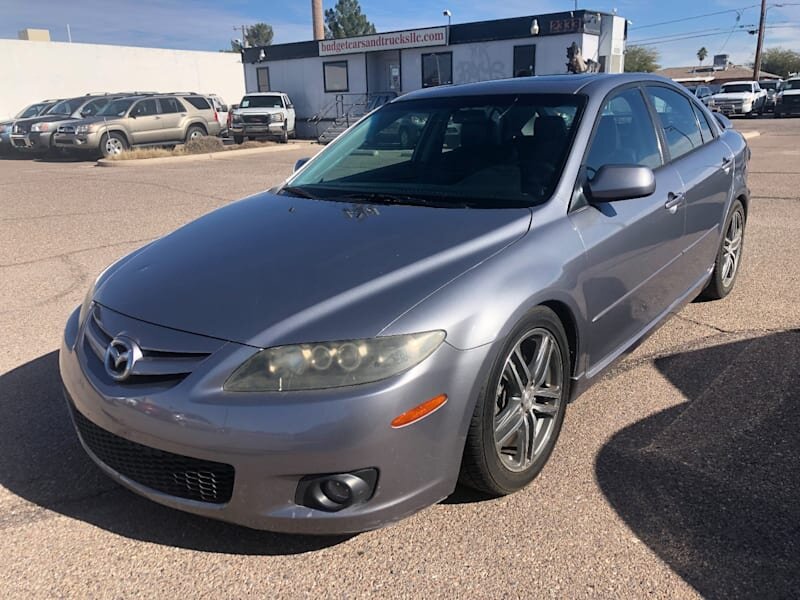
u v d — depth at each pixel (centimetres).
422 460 231
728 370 391
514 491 275
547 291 265
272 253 275
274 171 1472
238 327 232
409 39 2517
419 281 245
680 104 444
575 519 262
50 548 253
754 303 501
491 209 298
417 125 380
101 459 261
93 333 266
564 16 2181
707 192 425
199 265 276
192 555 249
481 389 241
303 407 216
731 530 253
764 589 224
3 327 484
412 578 234
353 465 220
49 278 612
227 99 3688
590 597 223
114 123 1930
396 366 222
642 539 250
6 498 283
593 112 342
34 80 2930
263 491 223
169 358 234
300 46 2823
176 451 227
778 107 3306
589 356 313
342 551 249
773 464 294
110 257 686
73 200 1072
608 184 304
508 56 2333
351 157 388
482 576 234
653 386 375
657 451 308
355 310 232
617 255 318
